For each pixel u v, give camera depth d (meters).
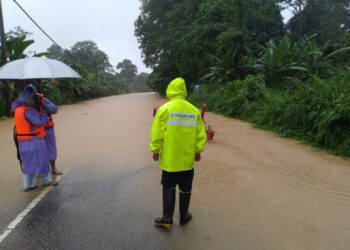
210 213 5.34
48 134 7.10
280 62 19.36
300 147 9.63
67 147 10.26
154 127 4.68
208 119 15.91
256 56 25.56
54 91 29.80
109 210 5.52
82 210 5.54
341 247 4.32
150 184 6.73
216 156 8.69
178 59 30.86
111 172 7.60
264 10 28.81
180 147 4.67
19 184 6.86
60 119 17.73
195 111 4.78
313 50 20.50
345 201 5.75
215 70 23.56
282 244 4.40
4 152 9.84
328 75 18.95
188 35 28.38
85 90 38.00
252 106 15.51
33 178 6.48
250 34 28.00
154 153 4.79
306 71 19.06
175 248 4.34
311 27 37.19
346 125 9.31
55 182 6.75
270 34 29.41
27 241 4.59
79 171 7.70
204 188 6.43
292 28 38.03
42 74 6.08
